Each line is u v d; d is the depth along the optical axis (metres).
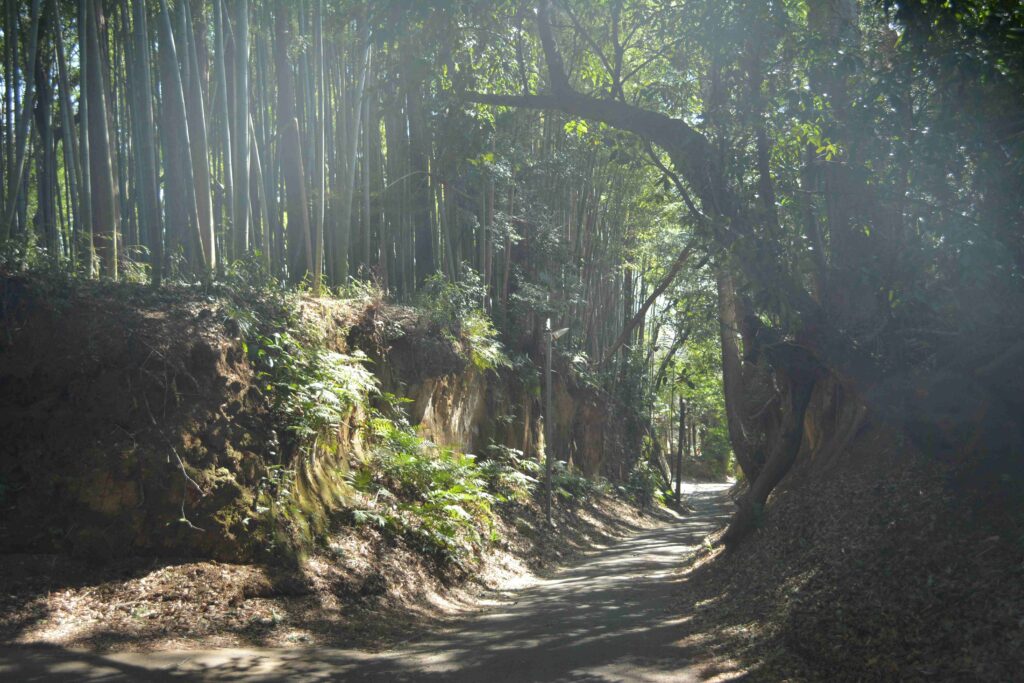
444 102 11.44
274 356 11.20
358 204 17.12
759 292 8.62
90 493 9.01
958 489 8.30
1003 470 8.05
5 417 9.21
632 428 37.91
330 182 16.00
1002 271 7.18
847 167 8.66
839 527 9.54
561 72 9.74
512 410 23.33
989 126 7.30
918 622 6.59
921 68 7.49
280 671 7.04
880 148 7.92
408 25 9.54
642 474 36.69
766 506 13.82
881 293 8.04
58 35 11.88
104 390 9.50
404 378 15.85
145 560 8.98
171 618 8.30
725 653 7.47
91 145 11.29
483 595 12.95
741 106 8.77
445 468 14.37
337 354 12.25
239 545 9.55
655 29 9.94
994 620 6.00
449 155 12.06
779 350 10.38
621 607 11.05
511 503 19.67
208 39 15.11
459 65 10.39
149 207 11.16
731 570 11.72
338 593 9.99
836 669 6.36
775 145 9.16
